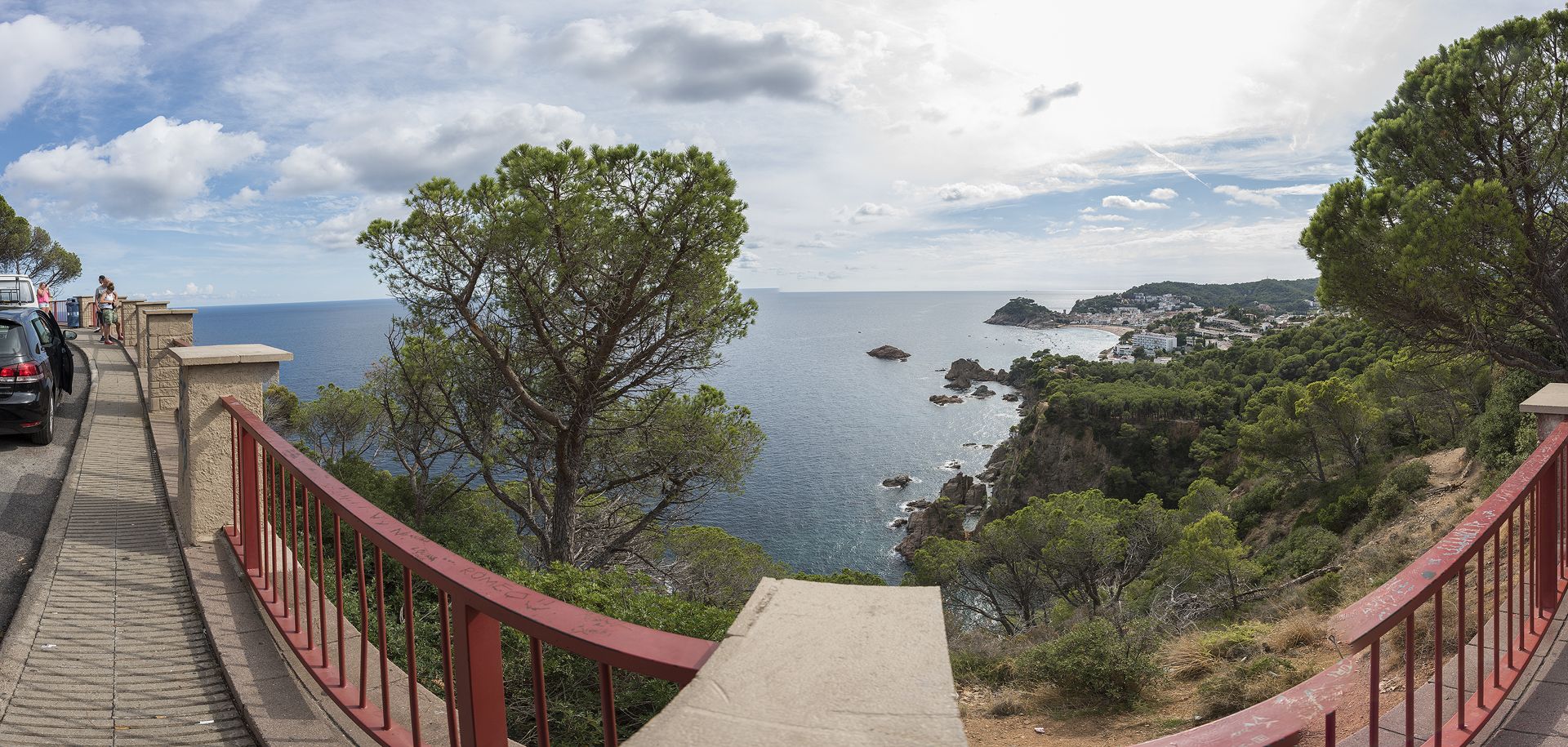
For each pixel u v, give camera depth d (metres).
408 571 2.22
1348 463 34.44
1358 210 13.99
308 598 3.29
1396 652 5.72
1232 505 38.16
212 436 4.87
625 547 15.82
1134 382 82.94
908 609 1.25
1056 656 8.02
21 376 7.80
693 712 0.99
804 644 1.14
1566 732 2.78
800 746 0.91
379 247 12.70
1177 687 7.66
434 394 14.77
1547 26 13.10
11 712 3.03
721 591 15.81
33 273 41.56
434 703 2.98
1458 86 13.60
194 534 4.82
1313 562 22.55
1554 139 13.30
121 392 11.96
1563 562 4.07
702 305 13.69
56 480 6.73
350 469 12.71
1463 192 12.79
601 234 12.57
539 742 1.51
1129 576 25.78
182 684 3.32
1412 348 15.12
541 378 14.39
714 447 15.19
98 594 4.22
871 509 73.19
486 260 12.65
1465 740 2.70
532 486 14.88
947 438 105.44
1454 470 22.03
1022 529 24.89
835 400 141.38
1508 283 13.52
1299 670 6.79
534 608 1.51
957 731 0.92
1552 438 3.69
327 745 2.79
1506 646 3.50
